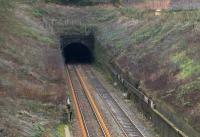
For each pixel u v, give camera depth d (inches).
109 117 2377.0
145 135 2058.3
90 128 2159.2
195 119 1791.3
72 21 4975.4
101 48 4306.1
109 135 2025.1
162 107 2143.2
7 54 2549.2
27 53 2925.7
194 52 2417.6
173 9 4001.0
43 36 3976.4
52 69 2891.2
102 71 4109.3
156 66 2679.6
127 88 2933.1
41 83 2417.6
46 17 4997.5
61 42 4810.5
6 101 1787.6
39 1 5251.0
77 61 5059.1
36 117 1820.9
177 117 1927.9
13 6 4431.6
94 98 2866.6
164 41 2992.1
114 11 5049.2
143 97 2447.1
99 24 4940.9
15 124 1563.7
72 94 2925.7
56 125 1892.2
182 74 2282.2
